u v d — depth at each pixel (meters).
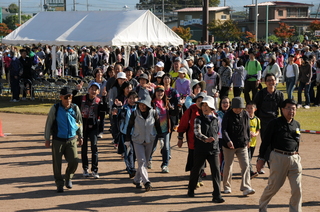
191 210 11.05
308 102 28.97
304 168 15.20
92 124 13.99
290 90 27.98
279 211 10.99
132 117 12.70
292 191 10.05
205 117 11.73
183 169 15.26
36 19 37.12
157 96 14.18
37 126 23.77
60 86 32.91
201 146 11.64
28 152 17.89
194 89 14.59
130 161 14.00
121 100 15.26
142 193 12.56
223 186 12.60
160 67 19.94
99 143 19.38
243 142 12.14
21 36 35.84
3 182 13.70
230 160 12.29
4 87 40.00
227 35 95.50
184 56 38.59
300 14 131.50
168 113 14.44
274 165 10.09
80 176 14.41
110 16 34.34
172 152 17.84
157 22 33.69
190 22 134.75
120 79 15.62
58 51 41.19
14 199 12.02
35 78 35.59
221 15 133.00
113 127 16.69
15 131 22.34
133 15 33.41
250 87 26.17
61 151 12.58
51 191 12.79
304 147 18.45
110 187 13.18
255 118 13.98
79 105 13.89
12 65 33.09
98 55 43.53
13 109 29.47
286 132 10.00
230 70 24.48
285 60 44.28
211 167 11.72
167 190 12.88
